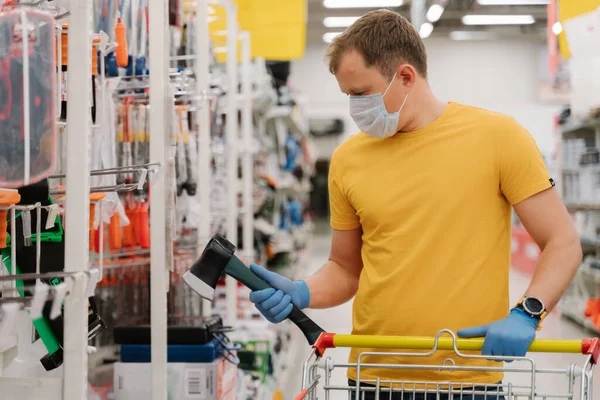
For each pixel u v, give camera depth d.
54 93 1.19
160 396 1.87
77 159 1.25
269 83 6.32
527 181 1.57
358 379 1.41
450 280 1.59
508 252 1.67
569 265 1.52
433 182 1.61
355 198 1.72
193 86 2.58
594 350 1.34
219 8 4.43
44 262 1.45
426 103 1.67
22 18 1.16
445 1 12.22
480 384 1.49
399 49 1.59
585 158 6.81
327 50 1.69
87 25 1.25
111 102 2.17
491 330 1.39
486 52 15.91
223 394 2.18
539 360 4.76
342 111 15.74
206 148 2.73
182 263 2.66
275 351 3.87
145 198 2.35
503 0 12.78
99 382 2.38
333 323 6.42
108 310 2.58
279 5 5.55
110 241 2.07
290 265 8.23
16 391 1.29
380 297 1.64
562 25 4.32
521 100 15.84
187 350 2.13
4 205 1.31
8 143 1.17
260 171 6.44
